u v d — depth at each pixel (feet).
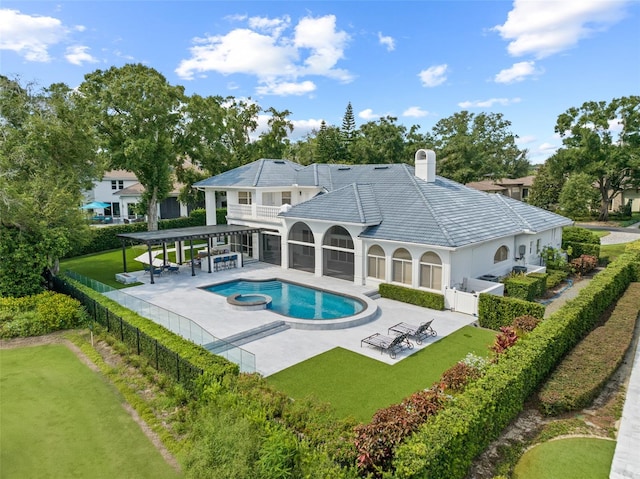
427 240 76.79
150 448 38.58
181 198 162.61
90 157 94.79
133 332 57.67
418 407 33.81
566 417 40.50
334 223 91.56
